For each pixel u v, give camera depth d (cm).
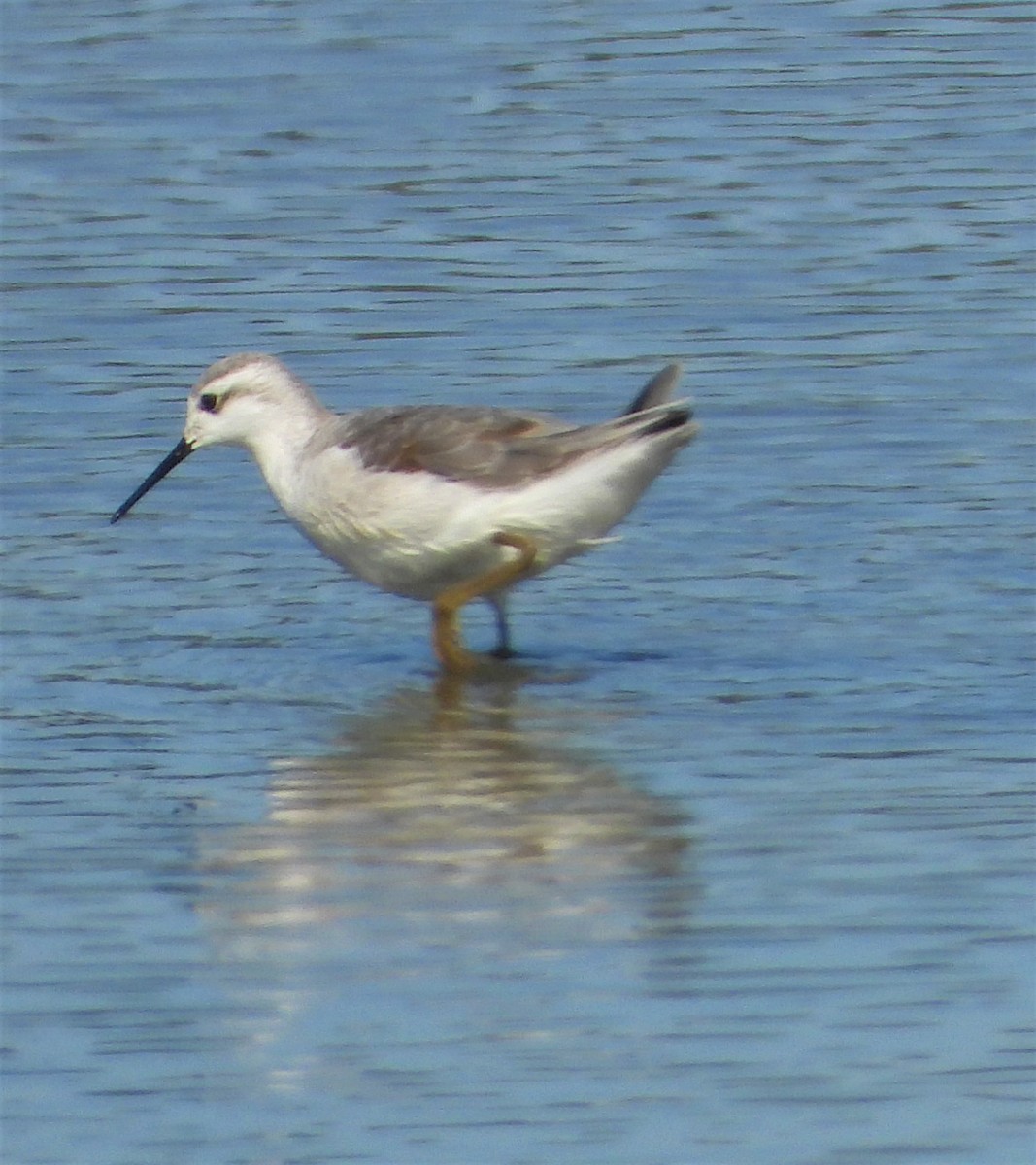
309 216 2323
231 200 2358
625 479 1532
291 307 2138
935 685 1480
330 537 1581
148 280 2192
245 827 1298
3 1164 996
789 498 1772
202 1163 993
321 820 1307
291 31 2769
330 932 1174
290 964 1142
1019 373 1970
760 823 1288
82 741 1420
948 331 2053
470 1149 999
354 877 1236
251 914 1194
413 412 1569
